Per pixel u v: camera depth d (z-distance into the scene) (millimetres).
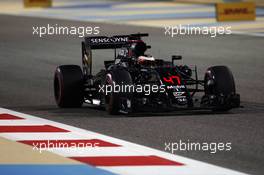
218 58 60156
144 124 35656
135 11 103312
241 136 33125
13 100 43344
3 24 90062
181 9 104375
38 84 49062
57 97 40781
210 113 38188
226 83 37750
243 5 88500
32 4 115000
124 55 39562
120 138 32969
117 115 37969
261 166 28422
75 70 40031
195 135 33312
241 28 81188
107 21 90562
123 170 27812
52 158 29594
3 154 30266
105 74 38250
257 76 51312
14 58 61875
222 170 27781
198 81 38719
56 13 103625
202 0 118875
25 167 28344
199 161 29078
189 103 36781
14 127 35531
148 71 37844
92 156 29859
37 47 68562
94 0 126250
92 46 40656
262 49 65500
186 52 63656
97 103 39531
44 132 34281
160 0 121250
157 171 27656
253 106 40344
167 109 36094
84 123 36188
